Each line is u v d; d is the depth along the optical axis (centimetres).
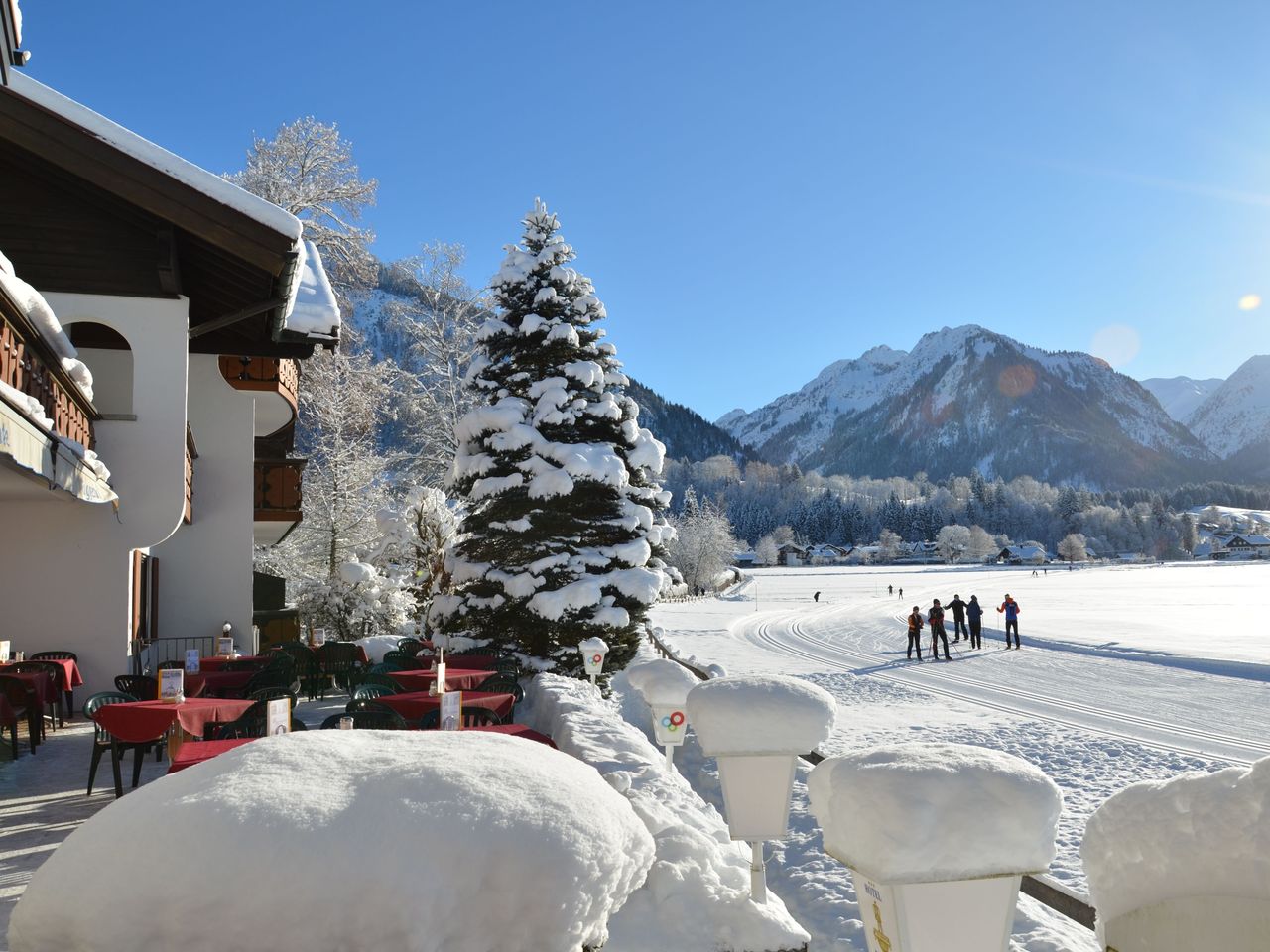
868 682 2116
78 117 1111
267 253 1152
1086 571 13262
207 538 1617
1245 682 2066
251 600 1623
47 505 1171
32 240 1184
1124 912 171
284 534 2275
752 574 12925
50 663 1008
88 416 1116
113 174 1113
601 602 1670
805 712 388
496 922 157
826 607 6072
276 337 1482
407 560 2625
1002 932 204
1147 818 164
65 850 161
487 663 1308
